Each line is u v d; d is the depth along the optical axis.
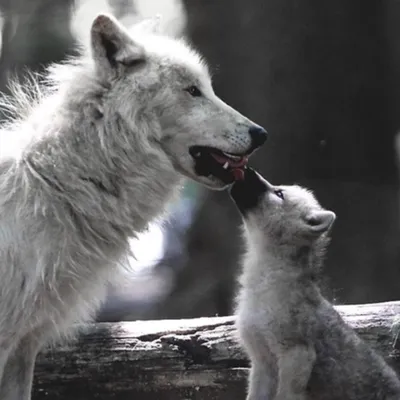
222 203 22.92
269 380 11.14
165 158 10.53
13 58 22.77
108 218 10.34
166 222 11.73
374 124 22.91
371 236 22.25
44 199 10.03
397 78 23.03
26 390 10.72
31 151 10.27
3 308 9.85
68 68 10.76
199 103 10.55
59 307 10.29
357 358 10.94
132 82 10.36
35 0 23.34
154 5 24.53
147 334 11.63
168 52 10.61
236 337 11.59
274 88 22.52
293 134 22.53
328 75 22.64
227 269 22.44
